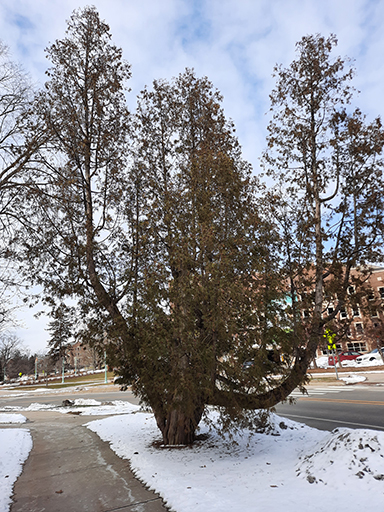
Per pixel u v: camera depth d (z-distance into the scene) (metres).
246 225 8.14
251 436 9.31
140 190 10.47
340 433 6.29
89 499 5.78
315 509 4.44
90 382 48.38
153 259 9.33
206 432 10.31
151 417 14.27
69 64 10.86
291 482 5.60
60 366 92.12
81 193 10.13
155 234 9.30
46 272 9.91
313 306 8.70
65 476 7.27
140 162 10.59
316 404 15.14
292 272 8.62
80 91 10.72
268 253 8.34
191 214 8.16
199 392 7.37
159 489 5.84
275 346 7.42
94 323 9.23
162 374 7.82
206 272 7.40
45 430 13.64
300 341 7.93
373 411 12.19
